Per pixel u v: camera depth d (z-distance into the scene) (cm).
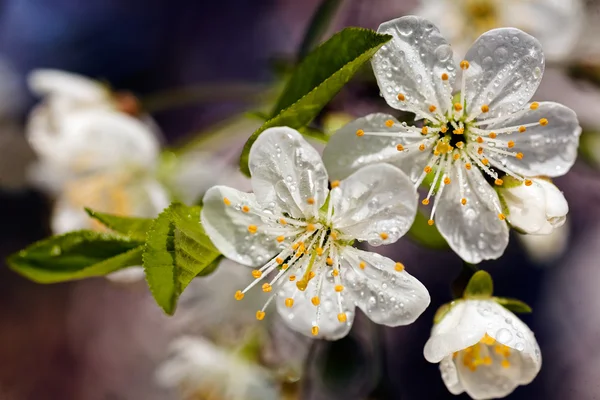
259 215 20
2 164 30
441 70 20
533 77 20
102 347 31
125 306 31
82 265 21
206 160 25
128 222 21
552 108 20
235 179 25
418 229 22
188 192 25
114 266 21
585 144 24
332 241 20
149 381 30
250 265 20
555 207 20
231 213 20
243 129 25
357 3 27
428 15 24
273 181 20
